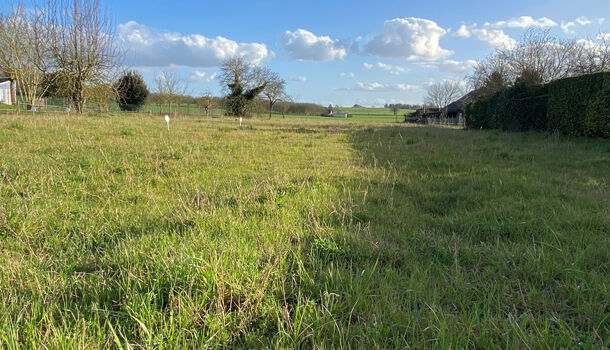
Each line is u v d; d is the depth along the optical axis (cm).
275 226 337
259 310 203
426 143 1070
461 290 227
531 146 959
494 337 184
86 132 1045
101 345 172
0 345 162
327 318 196
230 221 333
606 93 1001
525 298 221
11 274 229
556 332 187
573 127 1155
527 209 390
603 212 372
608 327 192
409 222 361
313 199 428
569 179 546
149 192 439
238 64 3909
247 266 236
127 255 251
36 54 2294
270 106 4397
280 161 723
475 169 633
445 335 180
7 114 1764
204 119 2595
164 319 184
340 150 920
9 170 504
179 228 322
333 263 264
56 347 164
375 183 538
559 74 2052
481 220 361
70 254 270
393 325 189
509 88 1681
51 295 209
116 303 207
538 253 275
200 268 219
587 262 261
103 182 485
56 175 493
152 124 1579
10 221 313
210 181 515
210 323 188
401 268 264
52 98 3072
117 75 2480
